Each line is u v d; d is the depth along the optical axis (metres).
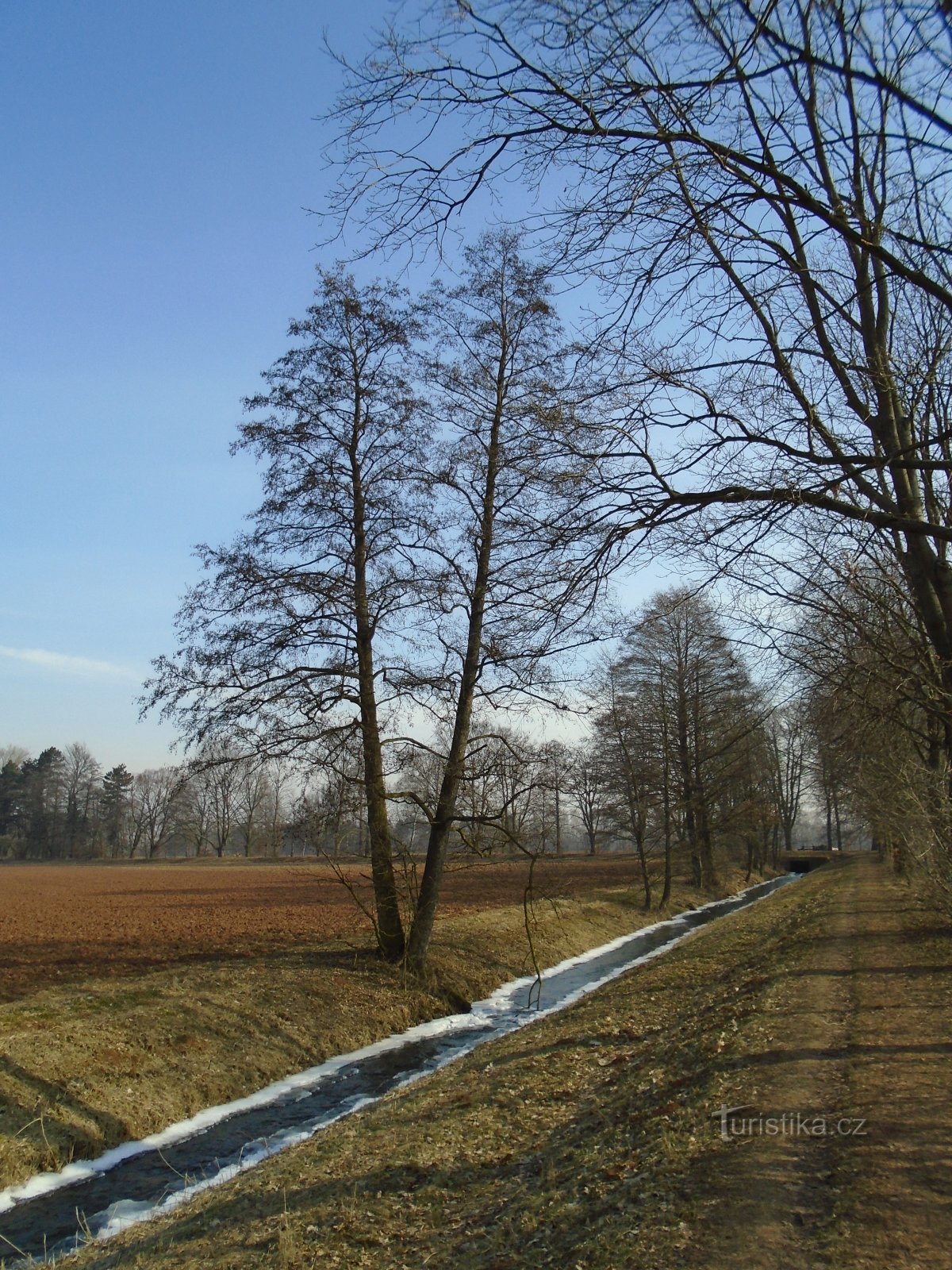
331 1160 7.68
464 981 17.52
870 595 9.21
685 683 33.75
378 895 16.94
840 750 13.98
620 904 31.80
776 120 6.05
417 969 16.66
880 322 7.79
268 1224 6.40
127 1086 10.46
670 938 26.69
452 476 15.78
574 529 6.84
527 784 15.68
